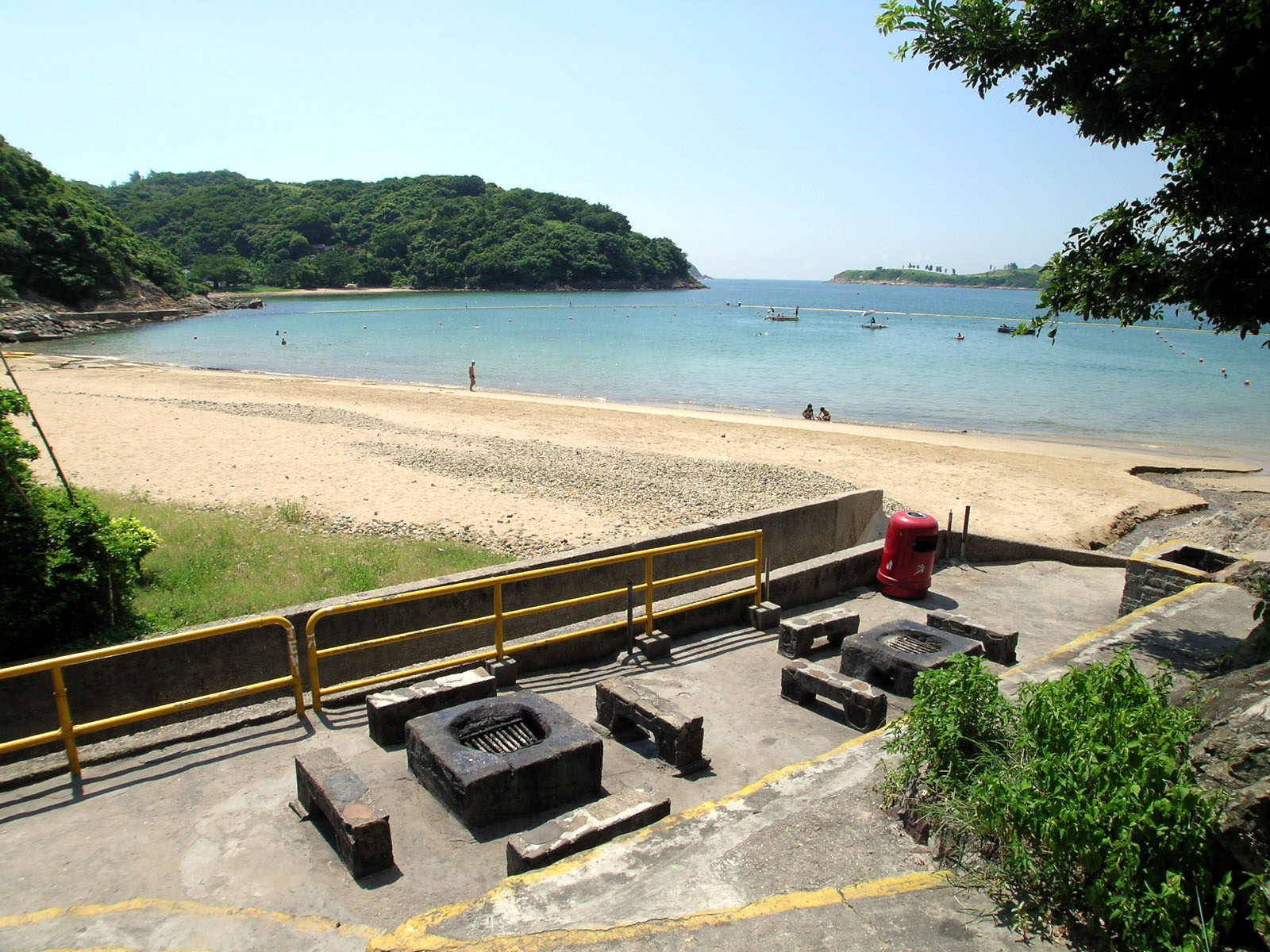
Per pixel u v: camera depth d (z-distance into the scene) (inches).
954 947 122.7
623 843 155.0
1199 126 254.4
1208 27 237.3
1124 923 119.8
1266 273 246.4
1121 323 290.2
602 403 1396.4
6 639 326.3
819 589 354.0
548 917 133.4
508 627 346.9
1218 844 123.8
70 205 3494.1
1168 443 1143.0
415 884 166.2
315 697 236.7
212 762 210.1
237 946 147.0
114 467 729.0
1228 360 2393.0
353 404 1239.5
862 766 186.4
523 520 598.2
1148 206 280.8
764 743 230.2
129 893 161.0
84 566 340.8
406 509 617.9
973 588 379.9
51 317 2866.6
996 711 168.9
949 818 148.2
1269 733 127.8
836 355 2365.9
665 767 215.8
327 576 442.3
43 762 203.3
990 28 269.4
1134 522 719.7
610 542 374.6
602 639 287.3
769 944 123.5
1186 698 165.0
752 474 790.5
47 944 146.0
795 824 159.3
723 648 299.6
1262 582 245.9
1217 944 115.9
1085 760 133.0
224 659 293.7
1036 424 1294.3
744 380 1798.7
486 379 1760.6
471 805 182.2
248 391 1353.3
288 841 178.5
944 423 1296.8
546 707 216.5
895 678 259.4
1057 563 418.3
